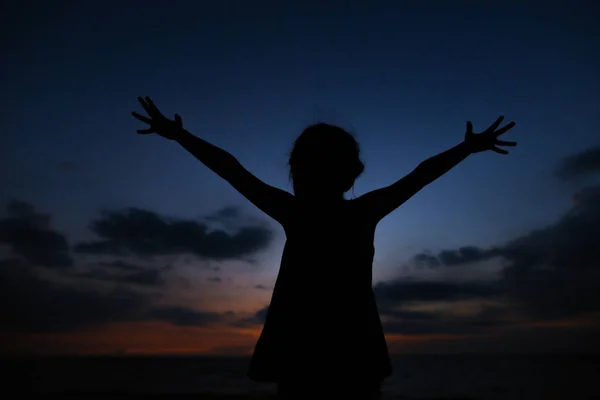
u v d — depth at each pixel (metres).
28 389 22.77
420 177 1.47
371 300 1.34
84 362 82.31
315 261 1.33
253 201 1.43
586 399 19.81
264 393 23.09
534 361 71.44
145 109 1.51
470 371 45.88
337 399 1.21
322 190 1.42
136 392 22.17
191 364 76.69
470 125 1.58
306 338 1.25
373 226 1.42
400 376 39.16
